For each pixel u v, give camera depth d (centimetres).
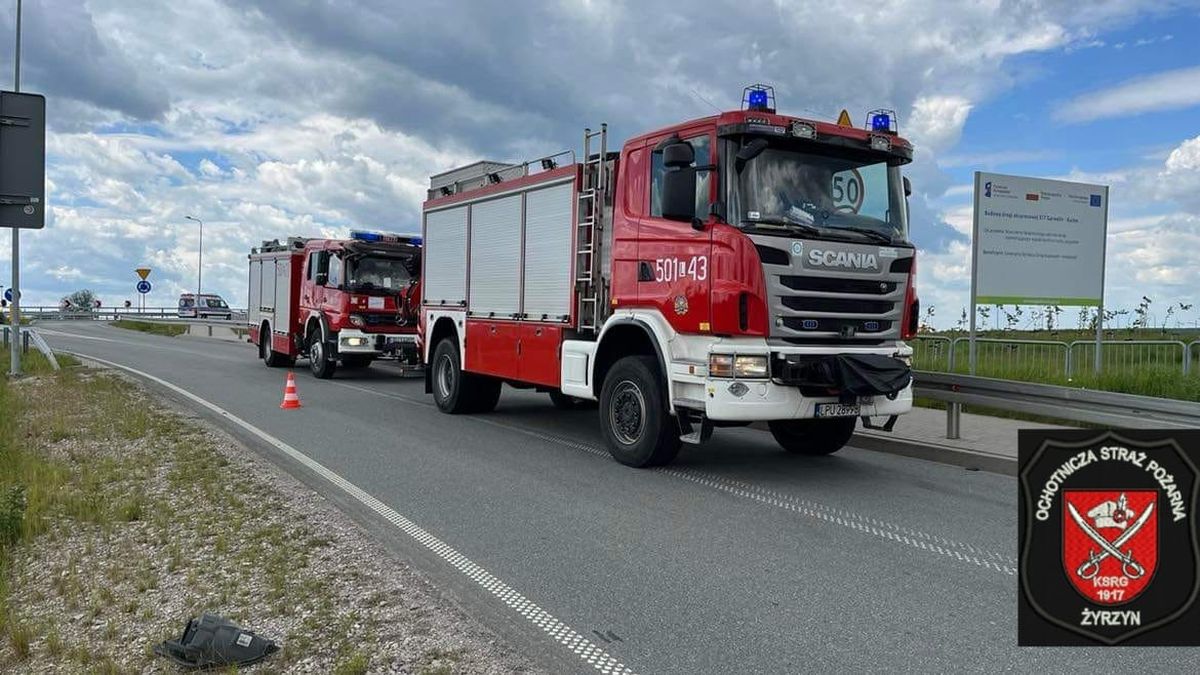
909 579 510
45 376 1598
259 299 2153
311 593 470
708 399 726
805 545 579
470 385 1213
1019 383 873
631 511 668
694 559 546
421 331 1325
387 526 620
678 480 784
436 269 1278
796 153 759
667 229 783
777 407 724
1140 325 1606
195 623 396
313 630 419
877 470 842
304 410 1252
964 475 819
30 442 916
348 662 378
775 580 507
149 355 2361
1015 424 1073
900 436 980
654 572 520
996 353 1303
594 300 905
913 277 801
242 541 565
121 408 1148
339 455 891
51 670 388
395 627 424
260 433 1022
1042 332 1500
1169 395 1062
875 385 726
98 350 2533
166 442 916
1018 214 1216
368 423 1129
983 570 527
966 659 395
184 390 1459
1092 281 1264
